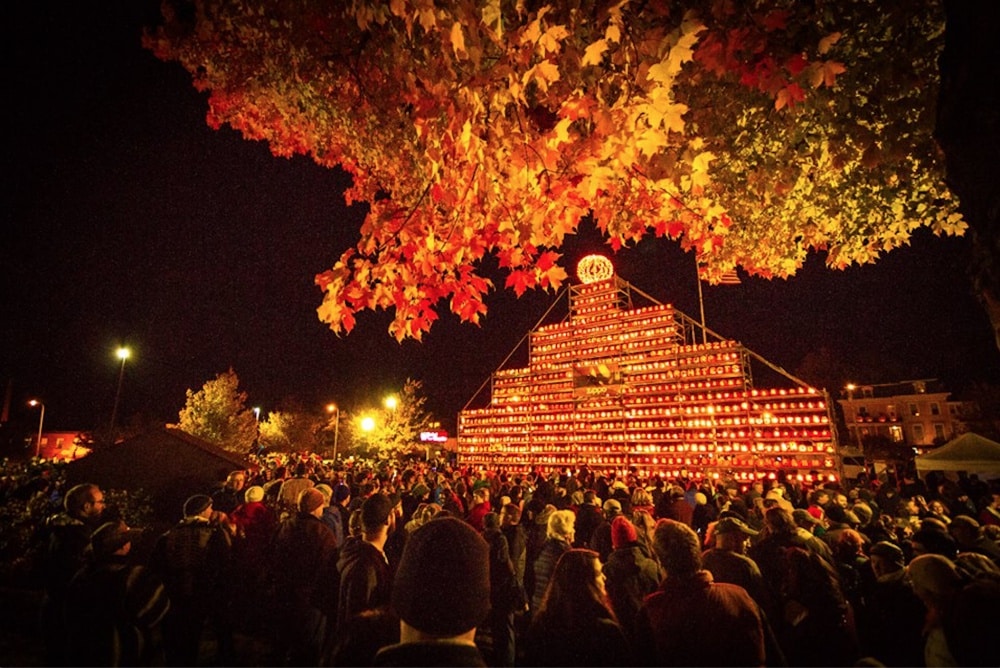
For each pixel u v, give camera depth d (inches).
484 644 190.4
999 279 63.7
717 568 128.7
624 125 106.0
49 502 251.1
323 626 149.3
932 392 1665.8
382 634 75.6
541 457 805.2
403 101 153.9
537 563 162.2
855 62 137.3
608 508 210.8
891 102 135.2
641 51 109.0
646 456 690.8
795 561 121.1
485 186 126.6
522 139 117.1
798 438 580.4
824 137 165.3
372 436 973.8
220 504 258.5
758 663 85.0
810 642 113.9
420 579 60.5
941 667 92.4
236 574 185.2
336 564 138.6
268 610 193.6
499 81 110.4
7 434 1691.7
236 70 169.0
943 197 176.1
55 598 119.0
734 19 109.3
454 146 124.1
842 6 127.6
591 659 83.8
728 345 657.0
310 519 157.2
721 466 614.2
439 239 140.6
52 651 114.7
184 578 155.1
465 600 59.5
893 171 171.9
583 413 772.0
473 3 102.4
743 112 166.1
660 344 729.6
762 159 179.5
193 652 153.9
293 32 143.7
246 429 976.3
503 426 877.2
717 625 87.3
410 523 203.0
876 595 131.1
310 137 201.2
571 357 832.3
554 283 134.0
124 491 305.0
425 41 128.4
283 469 344.8
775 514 165.8
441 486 388.2
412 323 137.8
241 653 174.9
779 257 228.1
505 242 137.3
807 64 118.9
